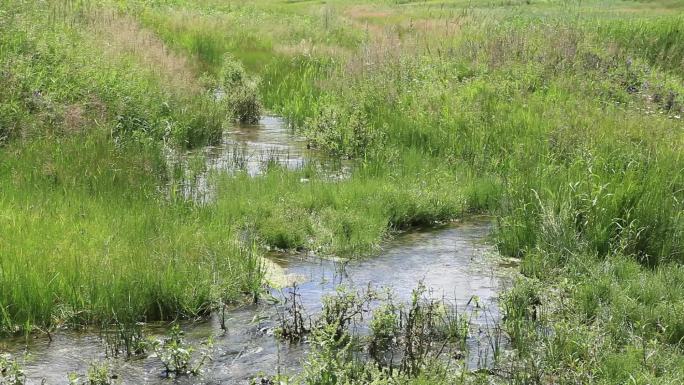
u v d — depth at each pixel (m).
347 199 8.36
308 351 5.21
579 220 7.43
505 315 5.68
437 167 9.98
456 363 5.03
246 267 6.36
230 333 5.47
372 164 9.91
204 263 6.25
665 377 4.62
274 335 5.43
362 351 5.21
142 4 23.12
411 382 4.55
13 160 8.45
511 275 6.72
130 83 11.65
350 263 6.99
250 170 10.02
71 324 5.47
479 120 11.62
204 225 7.27
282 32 23.41
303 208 8.09
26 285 5.52
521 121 11.40
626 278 6.32
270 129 13.16
